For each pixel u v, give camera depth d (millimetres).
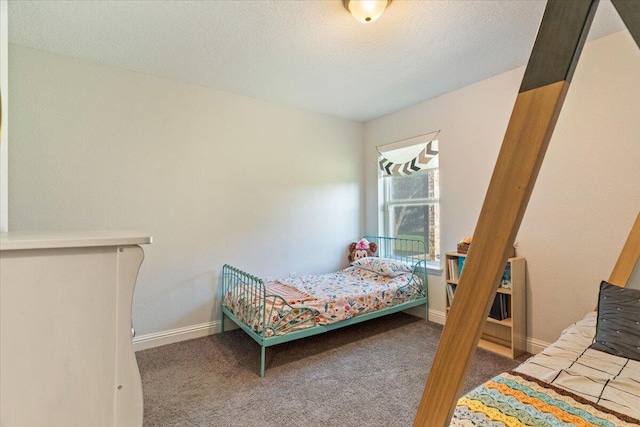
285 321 2477
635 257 1886
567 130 2459
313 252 3883
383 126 4074
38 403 760
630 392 1258
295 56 2506
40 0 1821
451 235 3309
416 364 2510
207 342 2945
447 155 3326
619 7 709
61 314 786
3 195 1393
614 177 2242
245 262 3369
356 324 3434
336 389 2154
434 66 2697
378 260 3725
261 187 3479
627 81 2182
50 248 770
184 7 1905
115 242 844
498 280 544
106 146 2641
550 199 2551
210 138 3145
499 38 2258
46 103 2410
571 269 2451
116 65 2646
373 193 4238
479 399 1209
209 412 1909
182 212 2998
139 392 871
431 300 3529
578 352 1606
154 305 2861
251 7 1908
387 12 1954
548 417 1100
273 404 1987
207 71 2771
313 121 3893
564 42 509
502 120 2867
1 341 727
